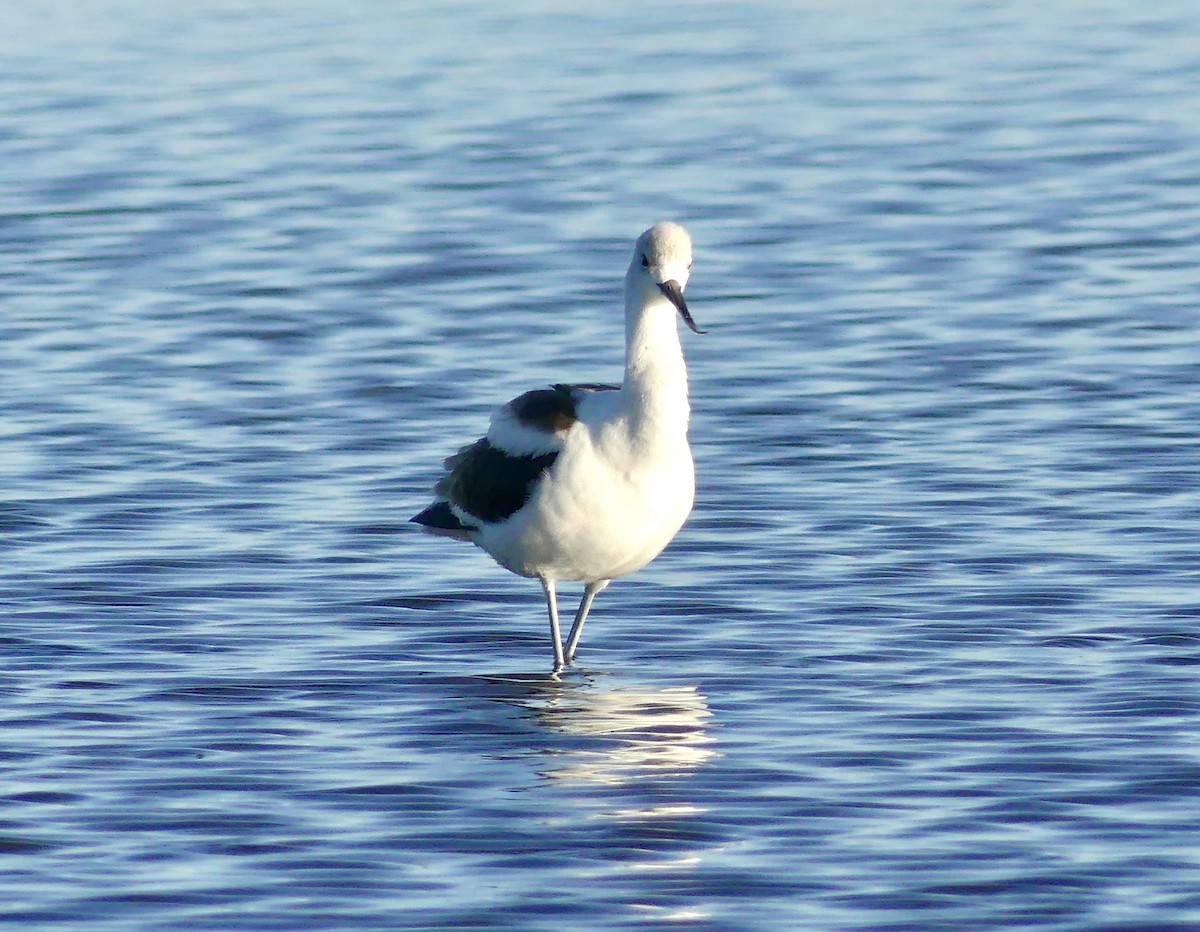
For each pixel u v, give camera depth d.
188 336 21.89
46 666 12.84
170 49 38.53
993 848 10.02
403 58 37.56
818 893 9.55
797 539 15.45
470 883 9.68
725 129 31.91
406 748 11.52
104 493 16.69
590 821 10.41
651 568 14.90
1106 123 31.66
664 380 12.25
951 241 25.42
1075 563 14.71
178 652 13.16
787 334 21.75
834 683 12.53
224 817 10.49
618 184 28.62
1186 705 11.97
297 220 26.88
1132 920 9.26
